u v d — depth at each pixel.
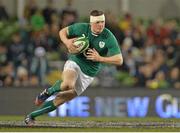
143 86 52.16
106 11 59.56
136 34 58.47
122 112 48.69
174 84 54.28
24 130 27.80
